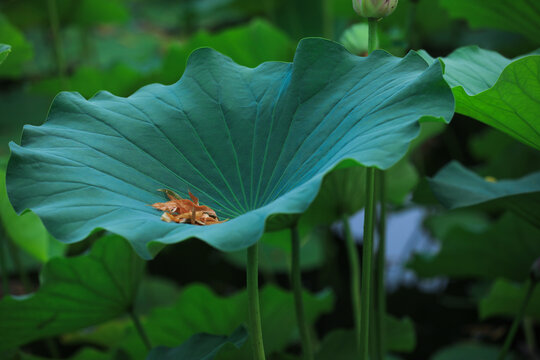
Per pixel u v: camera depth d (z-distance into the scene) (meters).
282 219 2.04
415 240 3.68
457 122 4.31
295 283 2.14
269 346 2.49
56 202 1.92
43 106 3.75
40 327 2.24
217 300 2.38
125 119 2.06
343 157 1.91
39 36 4.78
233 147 2.07
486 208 2.44
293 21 4.44
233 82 2.12
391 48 2.63
